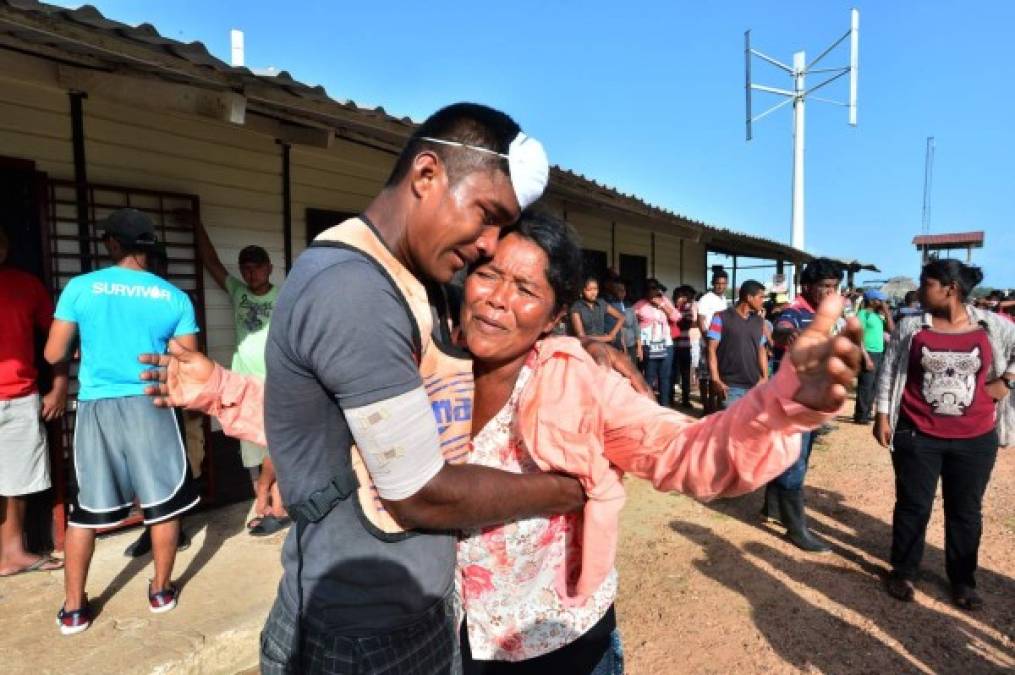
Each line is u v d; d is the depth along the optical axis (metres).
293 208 5.07
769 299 9.89
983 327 3.56
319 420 1.12
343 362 1.03
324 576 1.17
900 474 3.73
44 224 3.68
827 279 4.49
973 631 3.36
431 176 1.14
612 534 1.43
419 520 1.14
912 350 3.64
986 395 3.51
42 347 3.68
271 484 4.20
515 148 1.15
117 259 3.15
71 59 2.93
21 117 3.62
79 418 2.98
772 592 3.75
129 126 4.07
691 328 9.88
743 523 4.86
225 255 4.64
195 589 3.36
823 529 4.81
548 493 1.34
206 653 2.85
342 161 5.43
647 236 12.14
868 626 3.39
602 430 1.39
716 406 8.32
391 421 1.05
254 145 4.77
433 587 1.26
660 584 3.85
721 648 3.17
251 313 4.34
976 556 3.60
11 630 2.94
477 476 1.20
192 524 4.31
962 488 3.57
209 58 2.87
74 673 2.62
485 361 1.44
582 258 1.44
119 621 3.02
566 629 1.56
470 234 1.17
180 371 1.55
